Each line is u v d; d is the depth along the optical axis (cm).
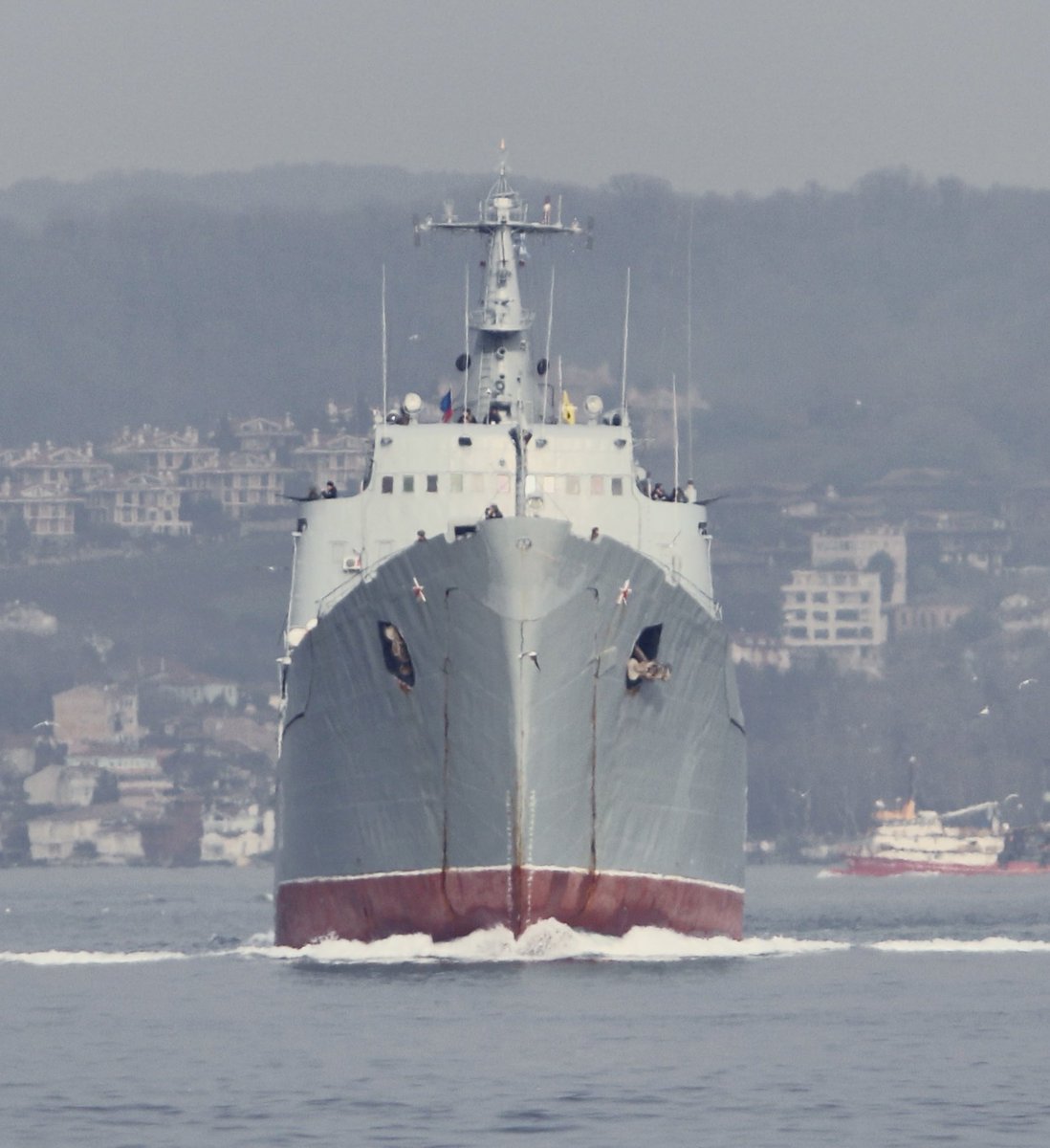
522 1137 13862
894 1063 16288
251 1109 14688
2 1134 14062
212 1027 17838
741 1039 17200
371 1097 15000
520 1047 16738
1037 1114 14550
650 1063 16175
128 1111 14675
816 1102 14900
